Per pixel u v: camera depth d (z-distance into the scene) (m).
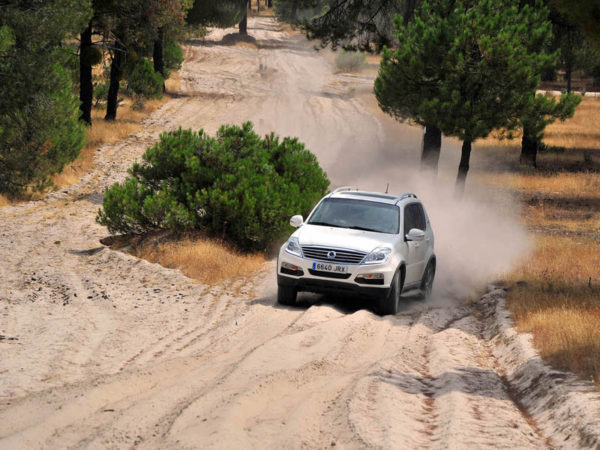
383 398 11.63
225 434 9.53
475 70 40.94
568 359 13.82
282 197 31.45
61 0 42.53
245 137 34.19
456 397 12.01
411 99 42.84
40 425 9.96
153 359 15.15
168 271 24.94
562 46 59.00
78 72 73.50
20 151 42.06
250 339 16.95
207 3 127.00
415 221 23.56
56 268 25.06
